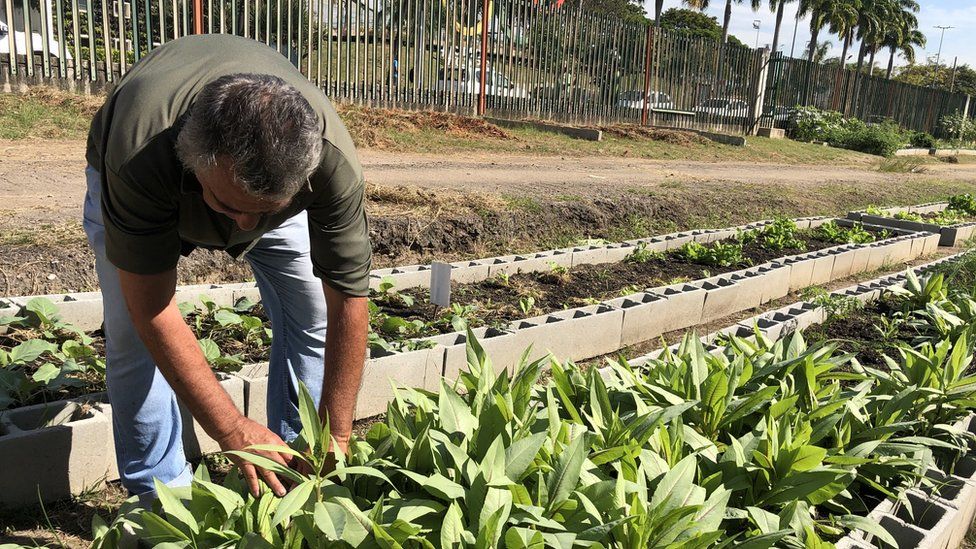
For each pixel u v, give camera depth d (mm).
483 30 16094
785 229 9023
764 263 7523
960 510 2859
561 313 5035
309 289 2883
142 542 2312
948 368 3504
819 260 7461
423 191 7957
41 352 3457
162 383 2629
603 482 2146
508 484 2010
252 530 2014
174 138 1849
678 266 7406
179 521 2031
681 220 9562
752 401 2902
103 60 11438
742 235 8742
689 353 3264
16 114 9508
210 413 2125
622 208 9086
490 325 4793
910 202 14422
